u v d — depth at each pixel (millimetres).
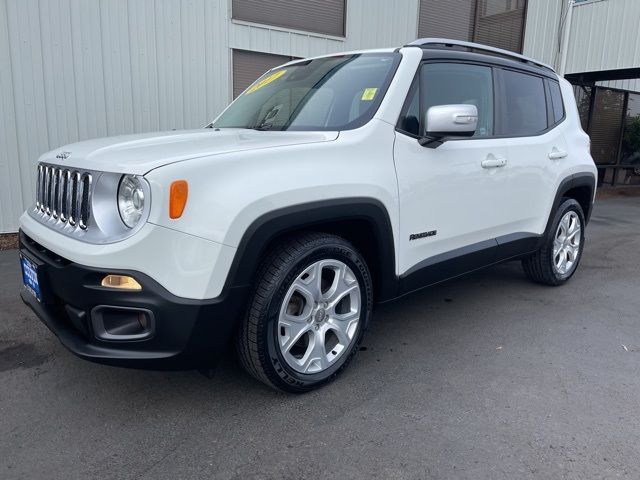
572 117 4762
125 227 2330
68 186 2637
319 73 3670
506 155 3812
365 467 2295
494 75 3891
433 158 3264
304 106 3408
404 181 3074
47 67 6184
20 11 5934
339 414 2697
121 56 6602
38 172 3115
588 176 4754
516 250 4109
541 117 4371
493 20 10570
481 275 5184
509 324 3922
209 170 2354
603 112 12797
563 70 11539
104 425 2600
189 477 2230
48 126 6297
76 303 2418
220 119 4027
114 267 2260
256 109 3773
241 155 2473
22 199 6297
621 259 5953
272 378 2670
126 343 2359
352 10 8469
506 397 2875
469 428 2580
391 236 3023
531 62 4441
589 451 2408
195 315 2328
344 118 3119
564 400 2850
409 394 2896
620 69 10688
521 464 2318
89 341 2438
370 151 2936
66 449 2414
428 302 4383
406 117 3172
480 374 3137
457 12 10000
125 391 2914
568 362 3311
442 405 2787
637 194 12531
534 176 4113
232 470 2275
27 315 3971
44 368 3170
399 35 9180
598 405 2803
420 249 3277
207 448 2424
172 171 2271
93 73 6461
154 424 2607
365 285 2986
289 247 2641
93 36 6391
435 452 2396
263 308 2555
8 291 4504
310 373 2824
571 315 4125
